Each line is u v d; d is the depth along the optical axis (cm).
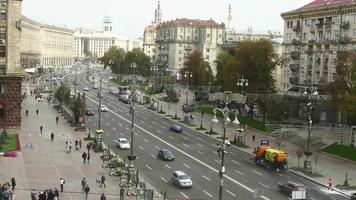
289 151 9712
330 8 12719
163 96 18975
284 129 11156
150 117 14088
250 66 13212
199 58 19500
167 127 12344
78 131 11050
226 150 9656
